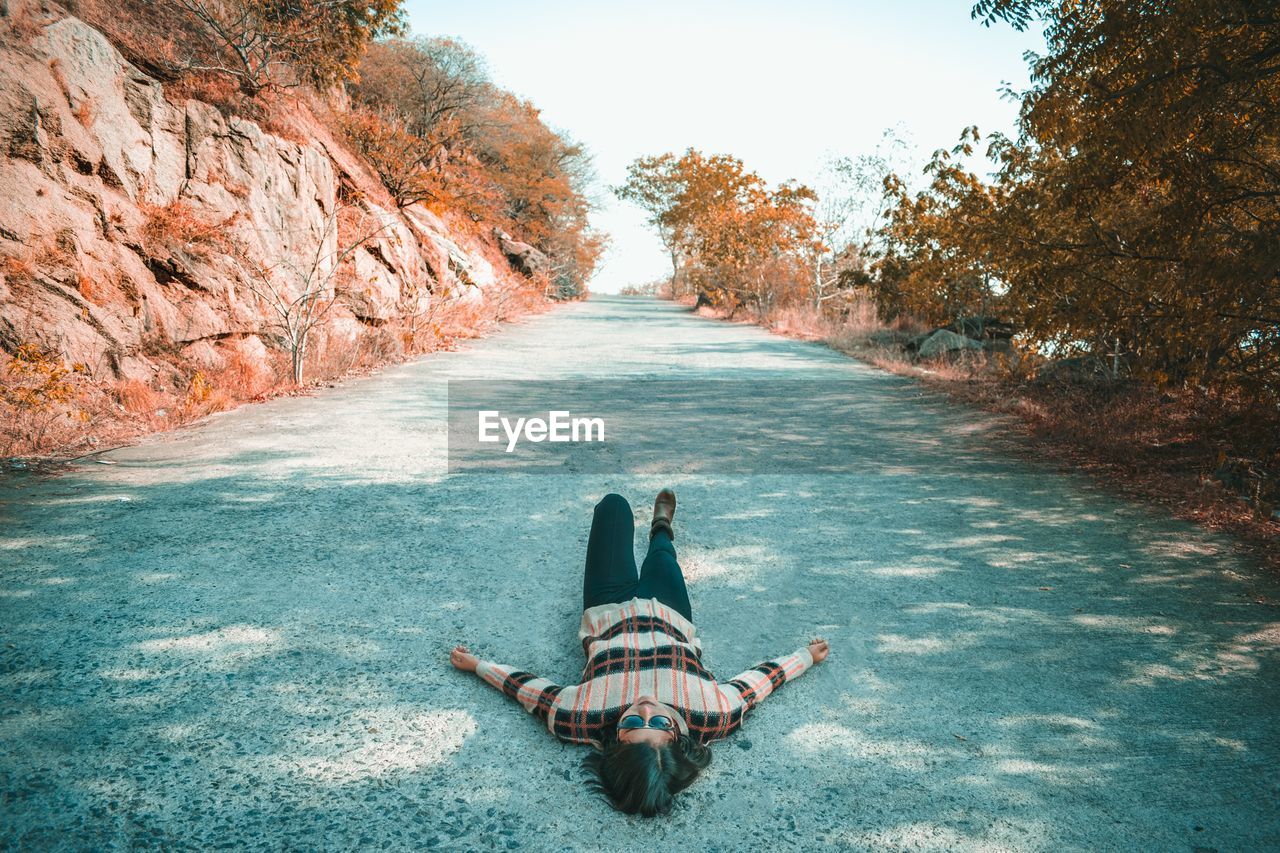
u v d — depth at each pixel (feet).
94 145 29.66
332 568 15.35
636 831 8.63
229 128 37.37
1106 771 9.83
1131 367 27.66
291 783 9.15
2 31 27.45
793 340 66.49
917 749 10.21
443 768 9.55
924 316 61.16
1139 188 22.84
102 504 18.42
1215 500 20.08
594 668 9.99
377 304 47.50
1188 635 13.41
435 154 70.74
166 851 8.02
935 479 22.70
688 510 19.77
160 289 30.99
